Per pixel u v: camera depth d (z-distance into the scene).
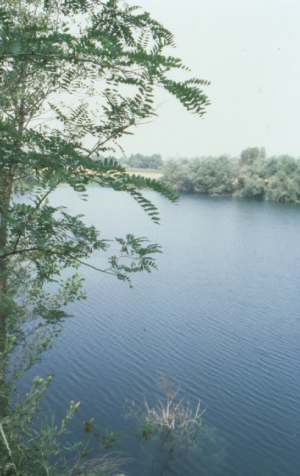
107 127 2.55
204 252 40.16
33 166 2.03
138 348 19.94
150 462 12.02
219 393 16.59
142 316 23.94
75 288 6.16
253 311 25.78
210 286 30.27
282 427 14.57
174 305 26.08
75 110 2.93
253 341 21.53
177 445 12.89
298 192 79.44
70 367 17.61
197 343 20.97
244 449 13.25
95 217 53.62
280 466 12.55
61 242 2.71
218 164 86.00
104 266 29.47
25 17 3.89
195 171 87.62
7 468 2.94
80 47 1.55
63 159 1.92
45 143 1.98
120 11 2.27
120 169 1.76
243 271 34.47
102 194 89.56
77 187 1.83
